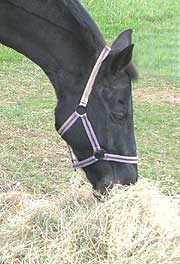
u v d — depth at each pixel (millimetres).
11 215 5191
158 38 13156
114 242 4520
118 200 4652
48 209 4992
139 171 6398
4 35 4570
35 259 4539
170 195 5504
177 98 9375
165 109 8742
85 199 5191
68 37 4430
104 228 4621
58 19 4418
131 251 4445
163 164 6723
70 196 5277
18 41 4566
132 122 4480
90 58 4402
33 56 4574
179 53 12000
